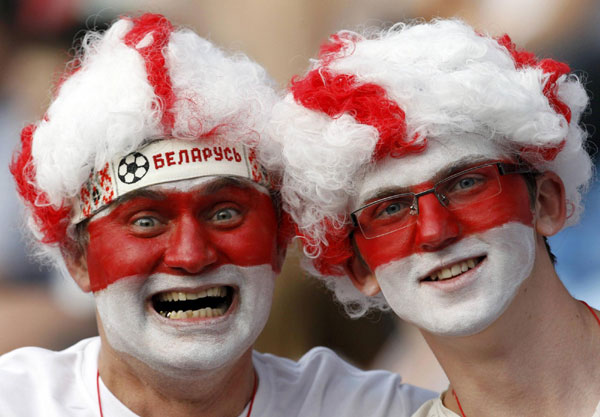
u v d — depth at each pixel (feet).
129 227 25.09
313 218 25.31
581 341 24.44
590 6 54.95
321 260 26.81
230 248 25.30
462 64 23.32
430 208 23.27
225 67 25.89
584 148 26.48
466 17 55.47
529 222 24.12
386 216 24.17
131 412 26.99
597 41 55.06
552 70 24.47
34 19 56.44
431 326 23.81
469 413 25.30
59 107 26.08
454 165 23.27
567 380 24.23
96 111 24.68
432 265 23.59
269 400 28.02
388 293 24.63
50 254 29.55
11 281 53.36
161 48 25.25
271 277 26.40
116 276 25.17
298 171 24.77
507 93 22.86
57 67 56.65
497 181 23.62
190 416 26.89
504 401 24.58
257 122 25.44
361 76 23.63
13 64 56.24
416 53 23.53
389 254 24.18
